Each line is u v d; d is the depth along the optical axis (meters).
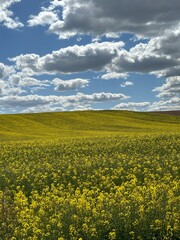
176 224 9.85
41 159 26.66
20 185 17.77
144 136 37.50
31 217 10.99
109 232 10.01
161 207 11.02
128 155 25.97
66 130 61.09
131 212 10.66
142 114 87.00
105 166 21.23
